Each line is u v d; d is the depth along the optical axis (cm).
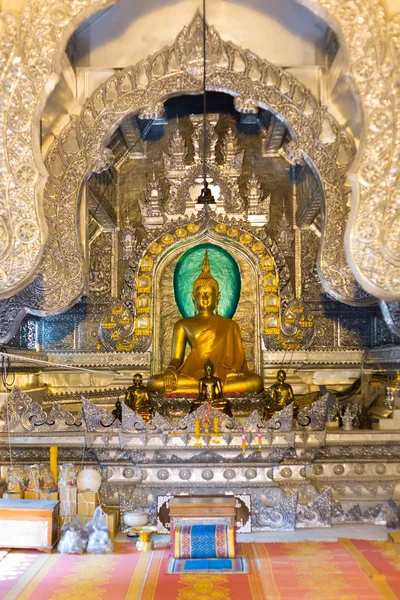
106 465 800
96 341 1153
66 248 885
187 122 1213
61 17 739
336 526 774
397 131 728
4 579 588
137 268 1161
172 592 554
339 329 1164
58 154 895
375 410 931
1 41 734
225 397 1022
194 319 1133
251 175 1209
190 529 649
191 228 1162
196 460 798
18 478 741
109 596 545
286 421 803
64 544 669
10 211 739
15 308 872
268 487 782
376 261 729
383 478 813
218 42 905
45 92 741
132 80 906
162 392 1038
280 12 900
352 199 736
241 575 598
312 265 1185
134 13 902
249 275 1177
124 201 1205
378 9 730
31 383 1077
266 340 1151
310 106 905
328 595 545
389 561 631
